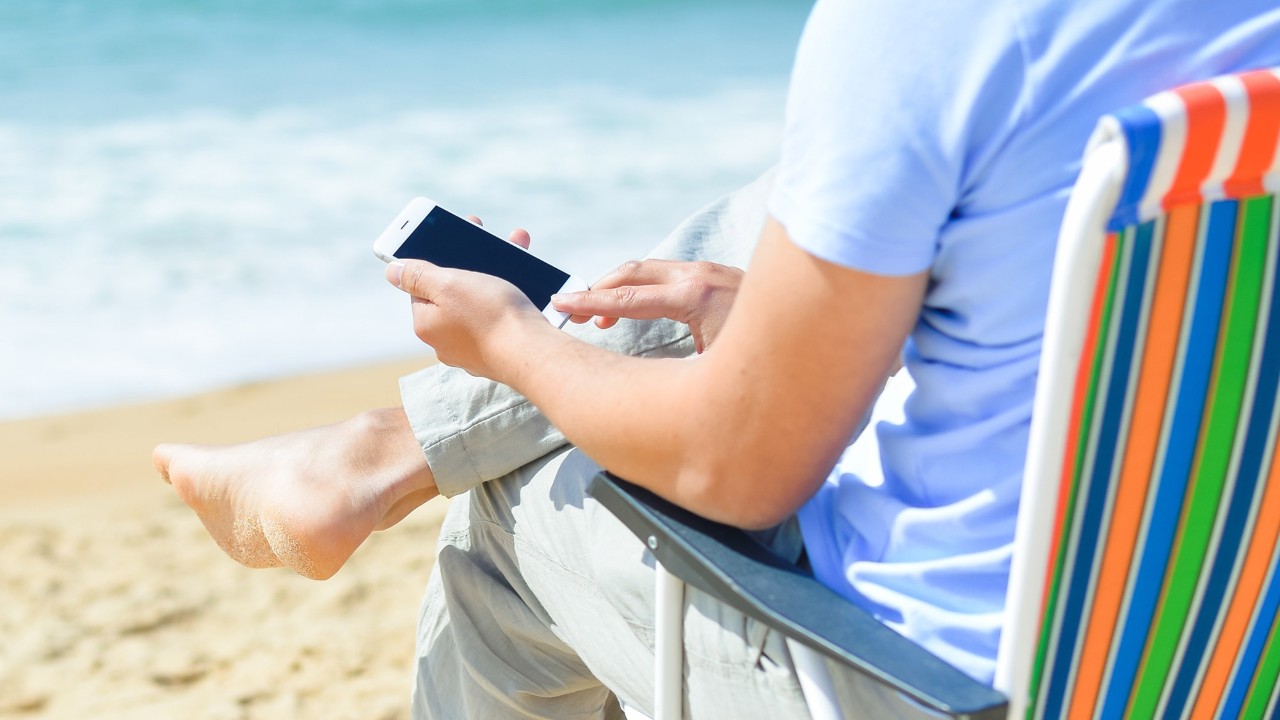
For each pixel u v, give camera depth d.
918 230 0.96
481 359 1.30
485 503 1.54
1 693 2.76
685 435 1.08
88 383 5.44
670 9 16.41
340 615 3.07
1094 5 0.94
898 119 0.94
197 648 2.94
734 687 1.19
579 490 1.40
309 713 2.64
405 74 12.45
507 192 8.41
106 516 3.83
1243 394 0.98
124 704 2.70
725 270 1.55
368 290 6.67
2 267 6.80
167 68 11.98
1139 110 0.86
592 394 1.16
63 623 3.07
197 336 6.00
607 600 1.34
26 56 12.07
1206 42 0.96
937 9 0.94
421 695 1.75
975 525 1.06
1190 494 1.01
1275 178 0.91
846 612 1.04
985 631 1.06
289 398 5.30
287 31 13.80
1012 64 0.94
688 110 11.27
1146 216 0.88
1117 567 1.03
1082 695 1.11
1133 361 0.93
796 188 0.98
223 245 7.26
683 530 1.12
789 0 17.34
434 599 1.74
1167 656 1.12
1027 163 0.95
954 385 1.05
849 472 1.21
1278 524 1.06
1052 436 0.90
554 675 1.60
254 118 10.44
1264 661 1.17
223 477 1.62
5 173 8.57
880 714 1.11
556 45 14.29
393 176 8.75
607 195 8.39
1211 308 0.93
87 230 7.46
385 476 1.55
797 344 0.99
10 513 3.97
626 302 1.47
